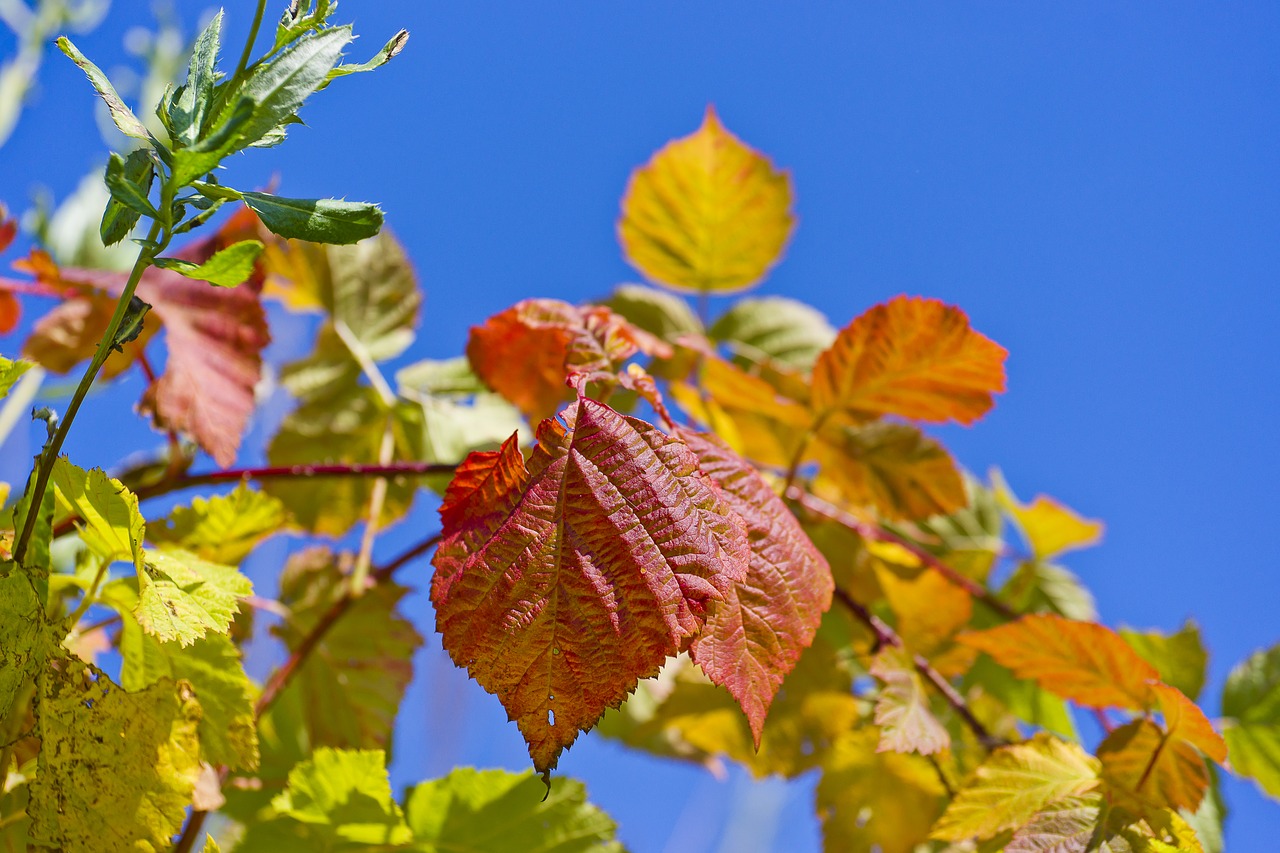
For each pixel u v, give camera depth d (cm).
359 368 81
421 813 69
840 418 74
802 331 84
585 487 61
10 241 76
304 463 79
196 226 59
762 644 63
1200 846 66
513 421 82
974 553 85
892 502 77
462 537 61
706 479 62
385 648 75
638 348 71
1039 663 70
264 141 59
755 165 82
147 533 69
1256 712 76
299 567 76
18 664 61
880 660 72
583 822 70
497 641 60
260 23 59
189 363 72
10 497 67
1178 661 77
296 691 74
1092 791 67
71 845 61
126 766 62
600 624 61
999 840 67
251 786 71
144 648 65
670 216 82
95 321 75
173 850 66
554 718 60
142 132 59
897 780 76
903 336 72
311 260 81
